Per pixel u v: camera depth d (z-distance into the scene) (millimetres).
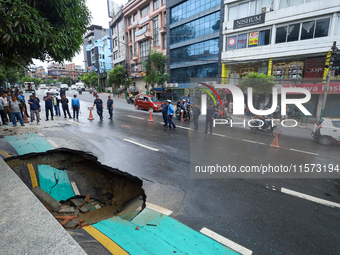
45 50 4641
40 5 4301
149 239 2514
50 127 9031
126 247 2363
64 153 5730
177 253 2291
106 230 2719
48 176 4551
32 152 5281
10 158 4840
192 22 21641
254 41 15625
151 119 12344
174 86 23516
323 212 2994
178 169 4762
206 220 2893
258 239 2518
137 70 33594
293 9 13352
